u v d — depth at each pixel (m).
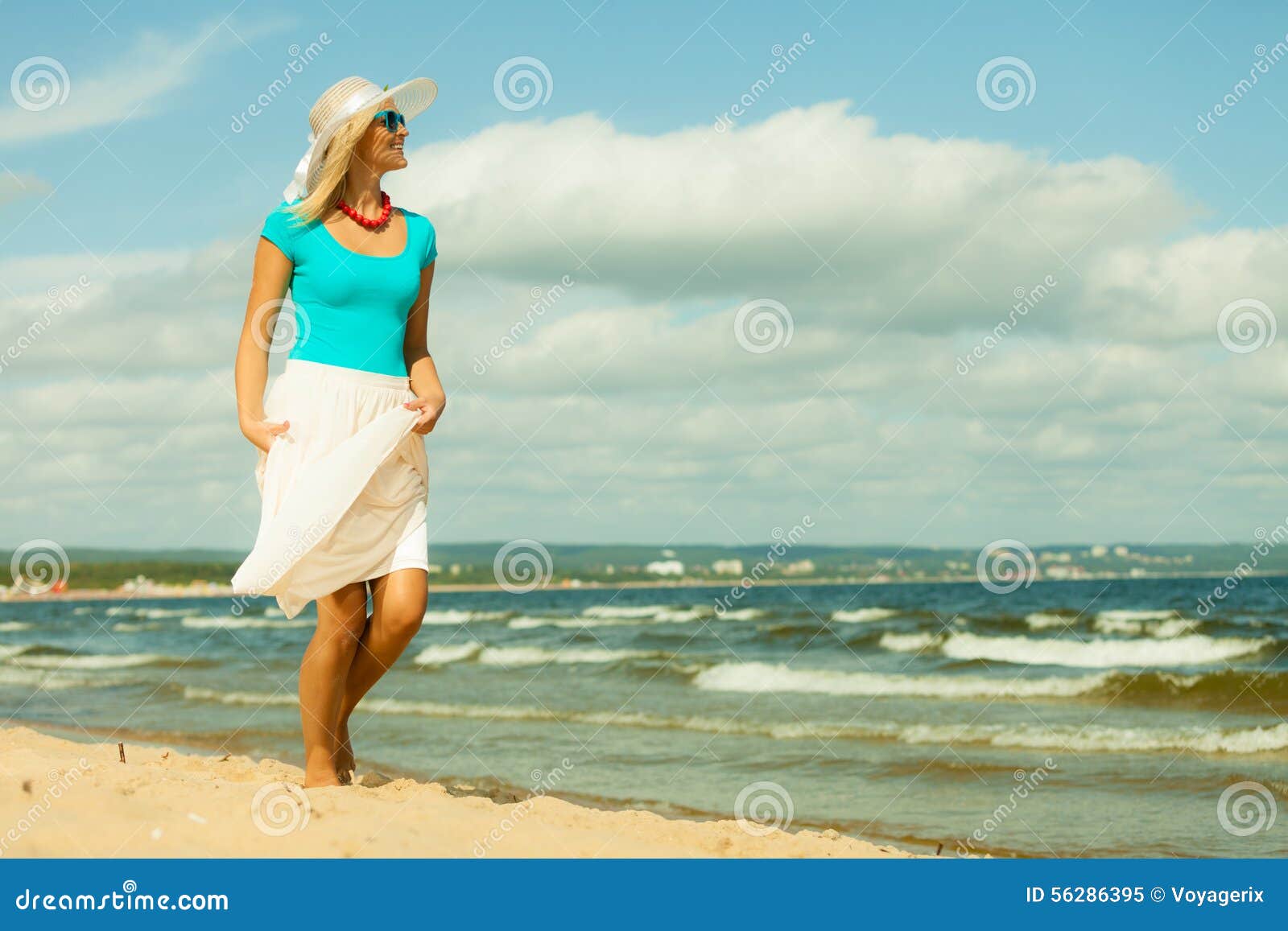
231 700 14.29
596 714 12.22
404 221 3.97
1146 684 12.92
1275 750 8.52
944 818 6.43
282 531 3.63
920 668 17.59
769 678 15.70
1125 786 7.31
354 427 3.78
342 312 3.80
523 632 31.62
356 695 4.08
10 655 28.72
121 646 32.72
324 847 3.07
